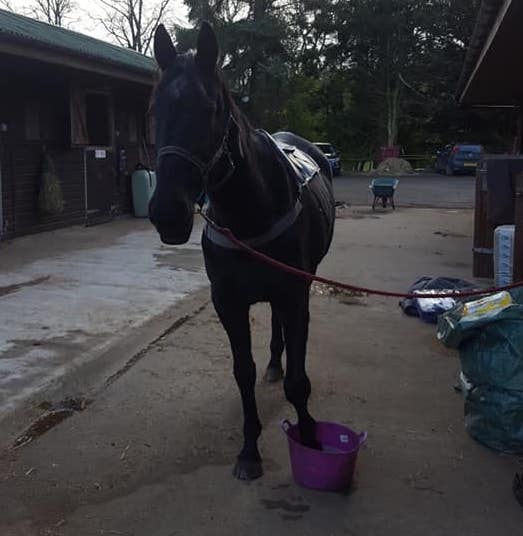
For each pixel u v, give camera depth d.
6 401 3.75
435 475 3.04
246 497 2.85
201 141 2.23
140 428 3.51
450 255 8.83
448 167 28.22
